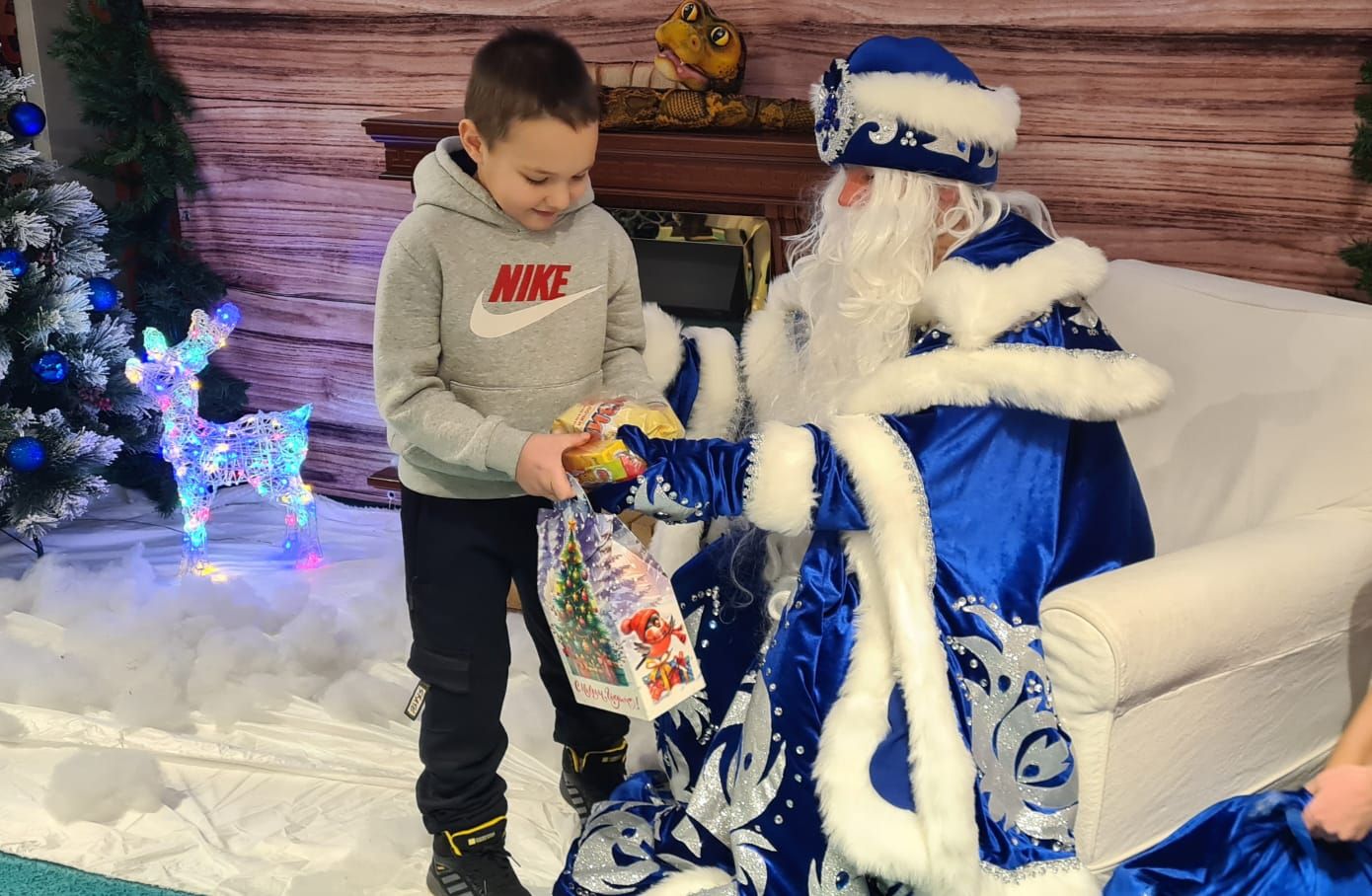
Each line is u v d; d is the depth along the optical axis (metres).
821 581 1.46
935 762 1.30
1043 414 1.44
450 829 1.65
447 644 1.61
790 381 1.66
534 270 1.54
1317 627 1.52
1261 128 2.29
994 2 2.40
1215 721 1.47
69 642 2.42
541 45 1.43
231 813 1.92
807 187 2.26
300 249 3.22
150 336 2.63
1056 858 1.34
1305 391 1.71
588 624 1.40
